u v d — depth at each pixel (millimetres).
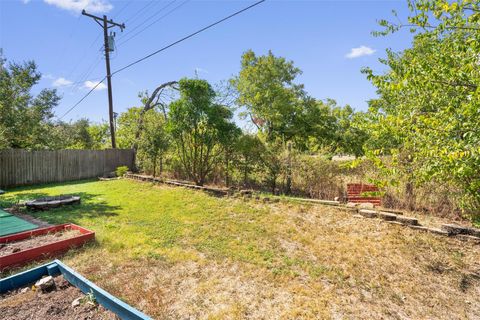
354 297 2971
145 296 2932
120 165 14906
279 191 8398
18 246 4062
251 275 3414
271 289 3105
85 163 13523
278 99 16078
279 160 8375
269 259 3859
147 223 5512
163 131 11680
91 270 3500
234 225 5336
